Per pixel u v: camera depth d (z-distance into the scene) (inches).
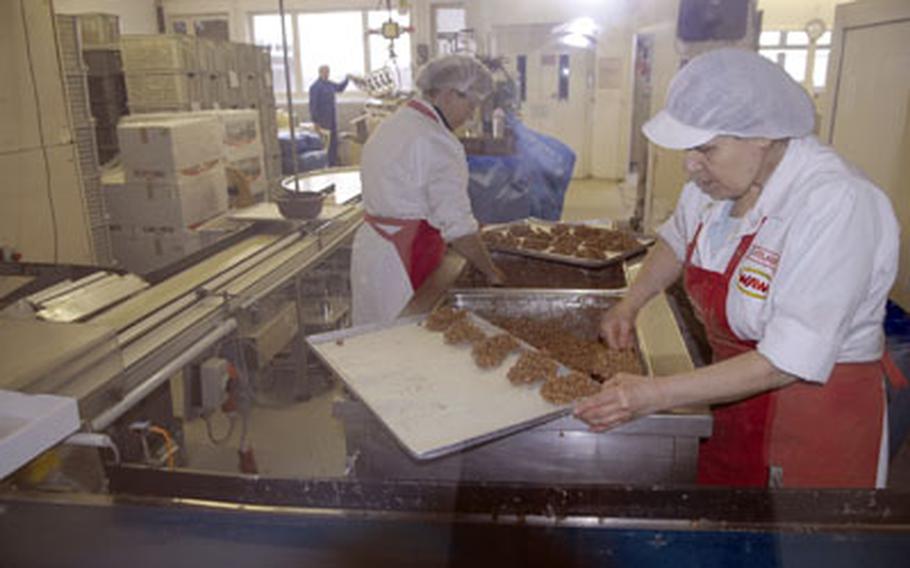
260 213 91.0
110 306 58.6
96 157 103.6
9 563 24.4
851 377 42.3
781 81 36.4
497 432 40.2
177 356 51.6
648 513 25.1
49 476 29.7
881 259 39.6
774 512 24.9
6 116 94.0
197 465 48.1
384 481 26.6
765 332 38.3
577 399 43.0
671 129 37.0
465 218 68.2
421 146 66.0
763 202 40.1
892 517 24.7
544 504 25.3
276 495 26.4
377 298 69.8
